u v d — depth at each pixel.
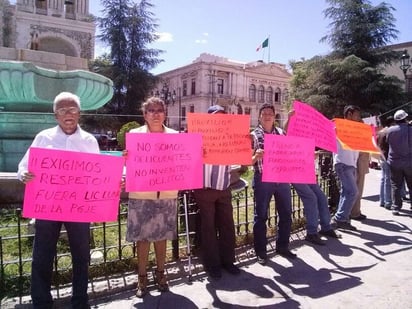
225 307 3.46
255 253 4.76
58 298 3.42
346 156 5.92
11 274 3.75
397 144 7.01
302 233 5.70
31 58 9.66
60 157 3.06
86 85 8.46
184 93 73.88
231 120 4.10
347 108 6.23
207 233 4.12
